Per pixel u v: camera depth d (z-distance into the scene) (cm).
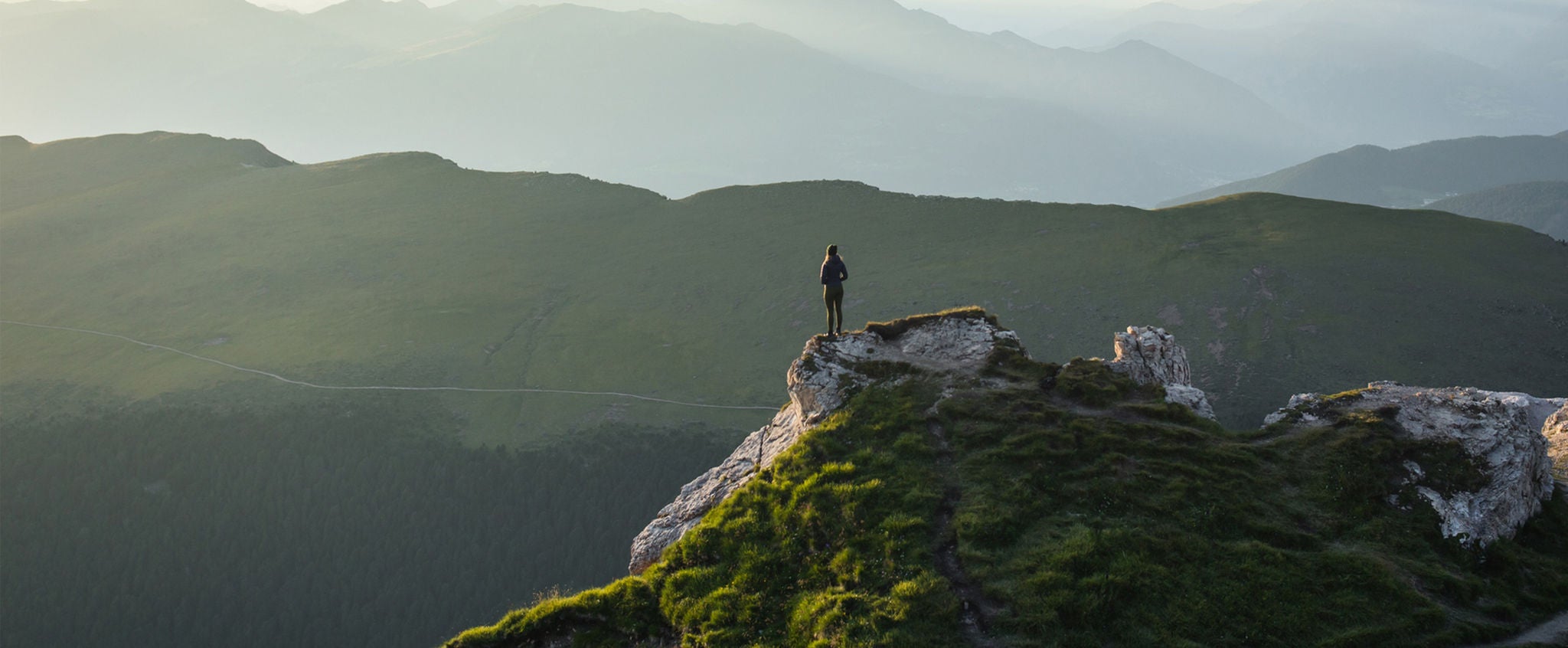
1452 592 1800
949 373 2572
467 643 2000
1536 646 1647
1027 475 2078
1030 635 1648
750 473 2511
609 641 1952
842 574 1888
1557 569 1927
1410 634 1662
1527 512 2111
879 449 2267
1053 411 2334
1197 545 1861
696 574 2033
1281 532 1900
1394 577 1783
